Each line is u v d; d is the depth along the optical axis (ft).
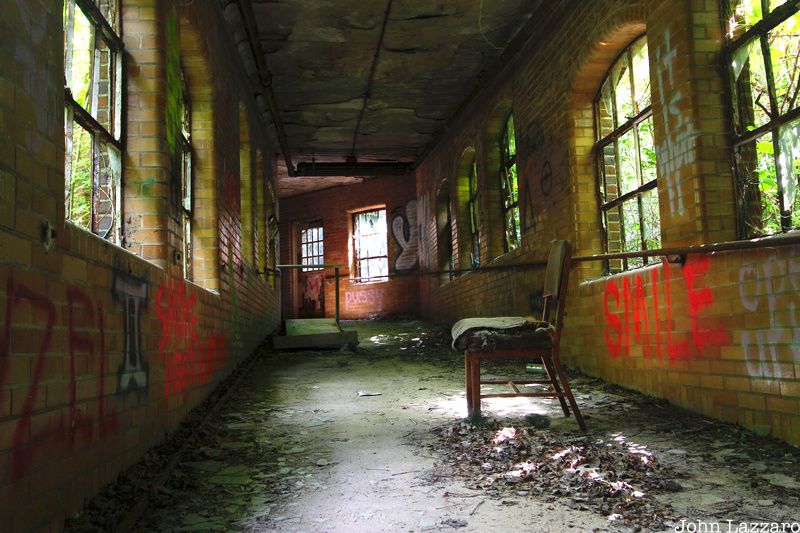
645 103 19.06
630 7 17.56
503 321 15.07
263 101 33.01
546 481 10.07
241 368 24.85
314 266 36.58
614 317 18.97
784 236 11.34
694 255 14.44
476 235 37.11
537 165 25.22
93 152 11.57
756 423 12.37
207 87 19.67
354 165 46.98
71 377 8.45
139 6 13.46
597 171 21.57
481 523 8.54
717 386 13.66
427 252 48.08
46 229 7.72
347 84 31.32
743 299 12.74
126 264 10.88
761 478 9.81
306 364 27.76
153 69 13.42
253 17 22.95
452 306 41.09
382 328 44.55
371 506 9.53
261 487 10.76
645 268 17.06
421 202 49.32
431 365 26.86
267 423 16.22
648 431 13.29
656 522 8.23
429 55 28.09
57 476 7.93
